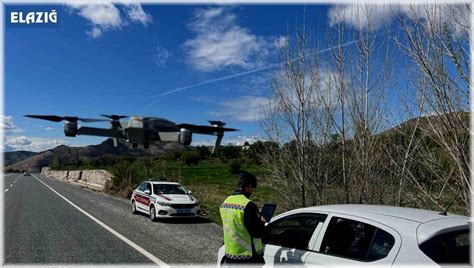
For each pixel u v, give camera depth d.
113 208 17.86
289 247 4.39
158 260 7.80
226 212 4.57
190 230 11.64
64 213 15.69
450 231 3.37
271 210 4.37
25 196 25.00
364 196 8.69
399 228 3.50
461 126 5.52
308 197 10.28
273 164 10.93
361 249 3.66
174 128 4.34
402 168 7.77
